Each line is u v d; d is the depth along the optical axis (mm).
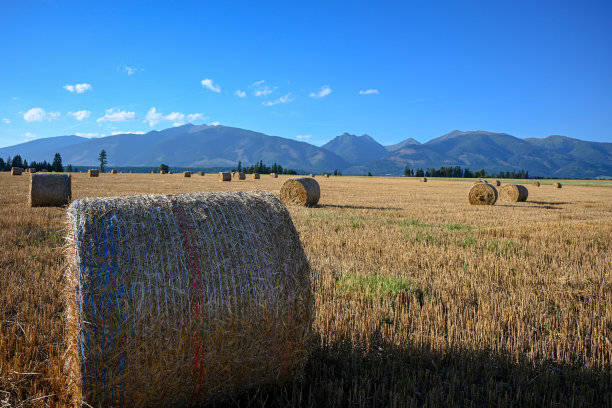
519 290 6238
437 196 28047
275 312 3332
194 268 3150
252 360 3309
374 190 34906
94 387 2881
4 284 5723
